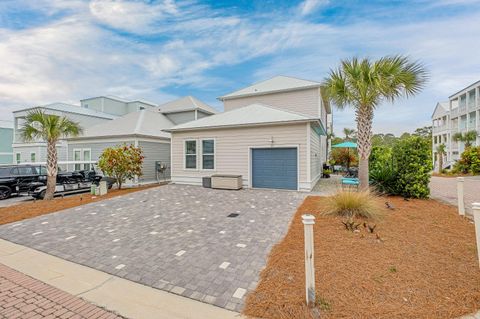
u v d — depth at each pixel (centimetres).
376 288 286
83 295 308
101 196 1048
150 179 1576
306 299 264
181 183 1352
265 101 1828
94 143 1639
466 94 2795
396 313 243
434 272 321
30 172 1227
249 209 725
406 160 838
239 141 1190
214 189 1148
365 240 434
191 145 1334
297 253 393
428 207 688
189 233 528
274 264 360
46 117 1009
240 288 309
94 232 561
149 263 392
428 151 823
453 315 240
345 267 336
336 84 783
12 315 267
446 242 423
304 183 1052
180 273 355
